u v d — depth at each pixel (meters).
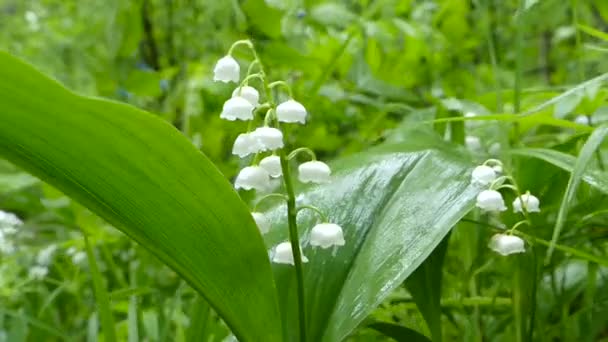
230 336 0.38
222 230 0.31
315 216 0.37
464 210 0.34
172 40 0.93
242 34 0.62
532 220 0.40
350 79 0.68
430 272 0.37
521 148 0.40
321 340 0.34
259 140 0.32
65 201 0.60
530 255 0.39
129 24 0.82
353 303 0.34
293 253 0.33
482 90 0.78
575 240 0.41
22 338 0.44
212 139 0.68
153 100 0.88
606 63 0.66
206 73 0.76
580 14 0.87
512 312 0.41
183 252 0.32
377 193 0.36
